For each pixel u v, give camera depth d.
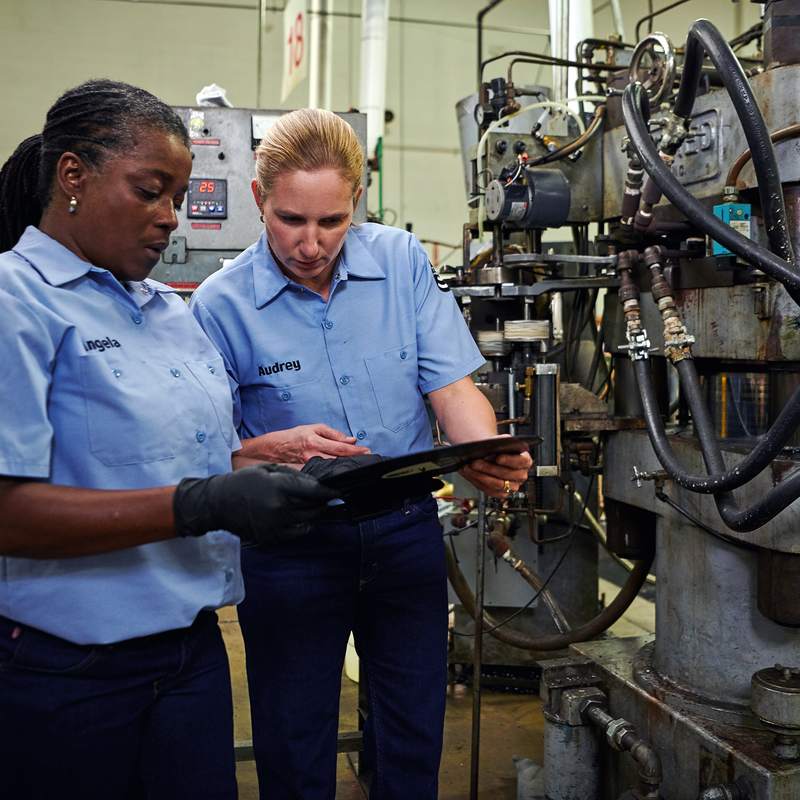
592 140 1.90
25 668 0.83
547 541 1.99
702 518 1.48
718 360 1.60
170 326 0.98
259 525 0.77
